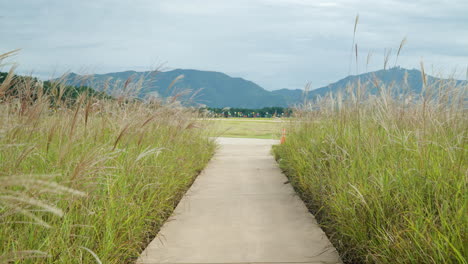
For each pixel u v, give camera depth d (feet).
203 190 27.96
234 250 15.67
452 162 14.39
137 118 21.29
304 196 24.84
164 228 18.67
